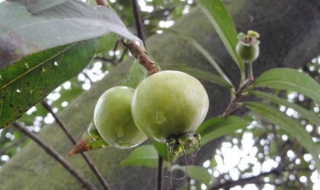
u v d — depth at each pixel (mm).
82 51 275
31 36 174
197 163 548
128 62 546
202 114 235
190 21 557
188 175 508
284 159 837
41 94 271
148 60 260
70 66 273
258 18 548
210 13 410
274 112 408
